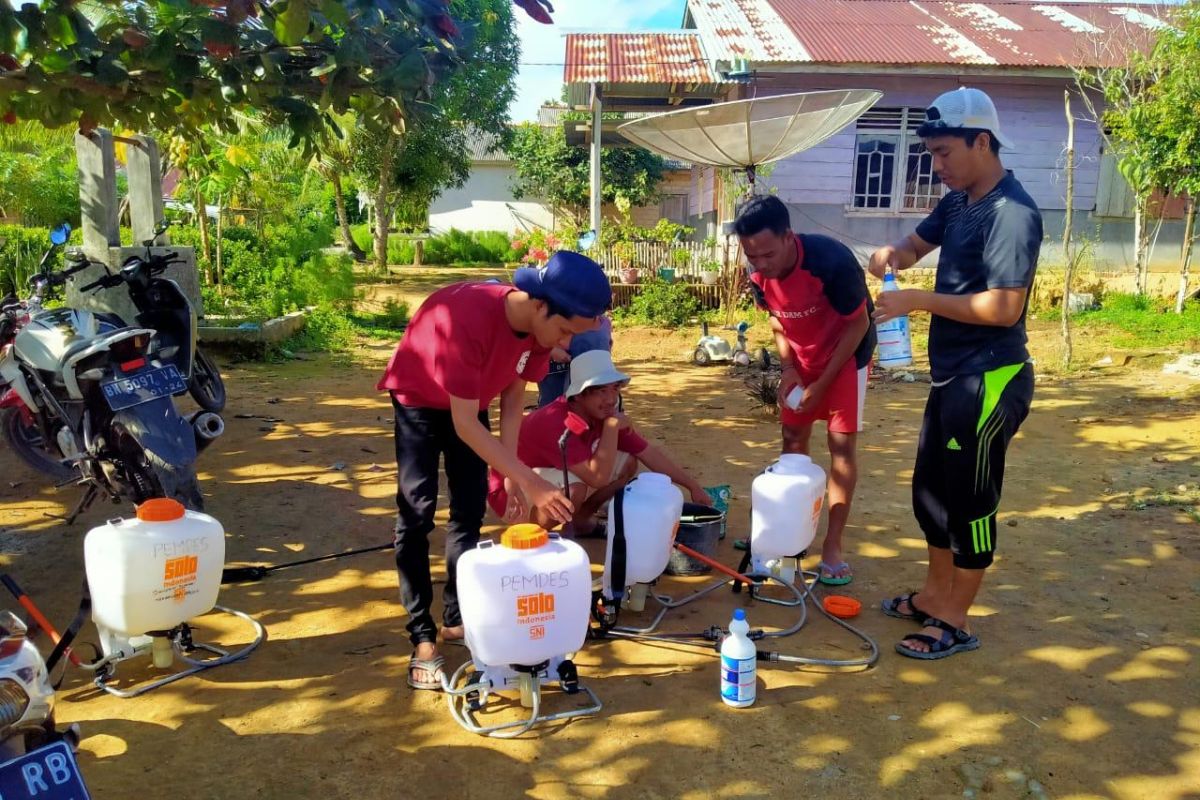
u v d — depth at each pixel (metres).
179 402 8.16
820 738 3.00
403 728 3.06
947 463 3.54
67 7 2.96
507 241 34.41
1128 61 12.91
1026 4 17.75
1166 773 2.80
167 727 3.06
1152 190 12.88
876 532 5.06
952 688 3.33
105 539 3.11
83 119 3.67
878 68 14.12
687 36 17.14
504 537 2.94
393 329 14.27
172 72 3.31
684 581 4.39
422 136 27.52
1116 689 3.31
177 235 13.70
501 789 2.73
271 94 3.50
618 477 4.64
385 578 4.36
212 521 3.31
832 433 4.34
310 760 2.87
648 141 9.71
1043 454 6.68
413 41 3.40
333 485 5.79
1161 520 5.17
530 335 3.13
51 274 5.61
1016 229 3.28
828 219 14.80
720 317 14.03
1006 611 4.00
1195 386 8.98
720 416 8.01
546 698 3.27
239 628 3.83
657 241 15.05
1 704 1.96
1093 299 13.59
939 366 3.59
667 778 2.79
